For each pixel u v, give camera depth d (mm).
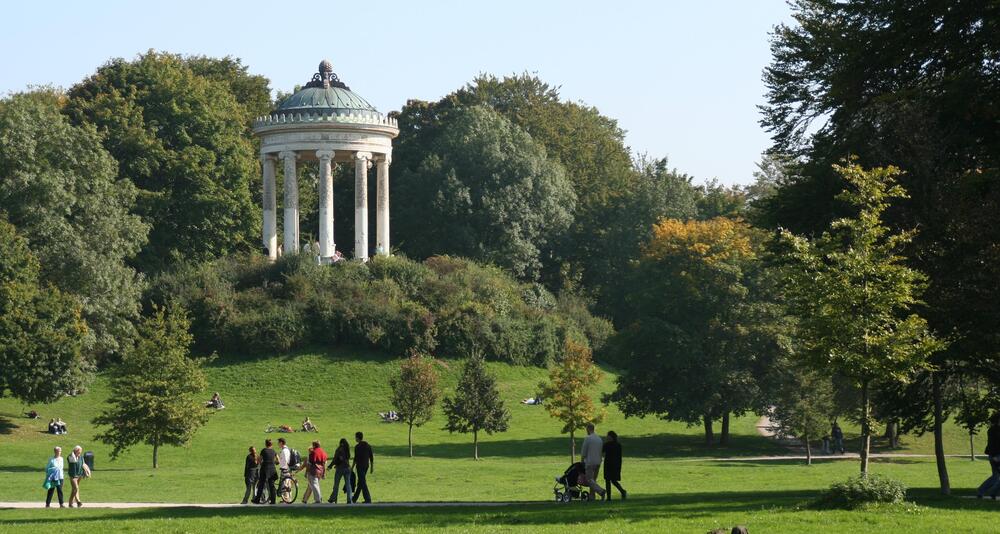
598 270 194375
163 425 99812
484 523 50344
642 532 44969
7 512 61406
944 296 62188
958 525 45219
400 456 109812
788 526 45625
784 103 77438
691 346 123688
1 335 110250
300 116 155500
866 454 58812
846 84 68625
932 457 115250
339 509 60031
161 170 163750
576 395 108188
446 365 150375
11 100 135125
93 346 126875
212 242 169625
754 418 154625
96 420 99938
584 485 62188
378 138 159000
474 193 187250
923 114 64562
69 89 177000
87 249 129375
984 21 62938
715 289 128625
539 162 193750
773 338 123000
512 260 184500
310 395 137125
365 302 151375
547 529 46844
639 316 138500
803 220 72875
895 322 58938
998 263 60656
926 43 65688
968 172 63750
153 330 103375
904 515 48344
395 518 53656
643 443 128500
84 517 57906
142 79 169750
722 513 50719
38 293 114688
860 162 67250
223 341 147125
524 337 159375
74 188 132875
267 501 69750
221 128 172500
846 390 113625
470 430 112000
